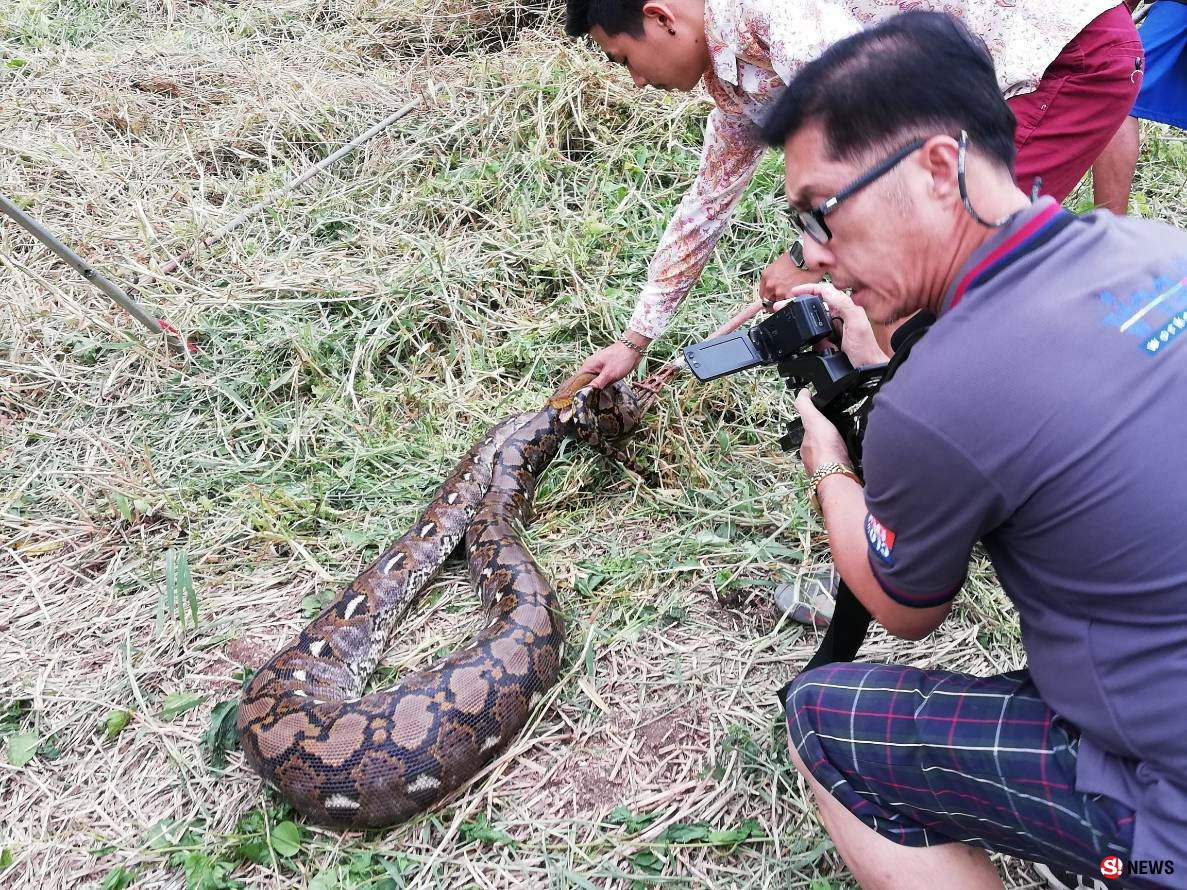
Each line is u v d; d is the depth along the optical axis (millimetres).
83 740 3490
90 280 4859
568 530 4320
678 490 4352
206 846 3090
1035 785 2025
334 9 8320
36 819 3236
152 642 3852
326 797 3078
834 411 2752
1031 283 1835
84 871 3072
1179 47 4945
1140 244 1897
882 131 1893
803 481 4285
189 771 3352
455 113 6730
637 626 3711
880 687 2354
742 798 3102
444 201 6070
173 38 8102
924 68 1879
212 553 4227
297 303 5422
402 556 4090
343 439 4746
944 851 2361
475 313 5309
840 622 2707
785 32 3064
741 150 3691
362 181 6375
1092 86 3373
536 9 7719
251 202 6332
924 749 2201
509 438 4523
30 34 8258
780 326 2734
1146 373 1763
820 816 2854
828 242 2088
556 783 3215
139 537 4340
